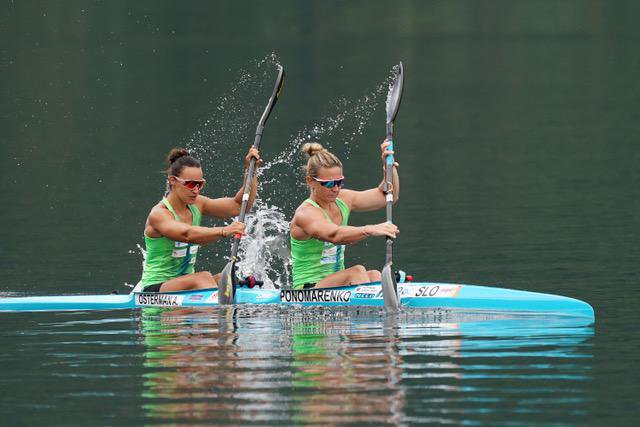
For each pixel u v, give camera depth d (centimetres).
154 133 10825
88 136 10656
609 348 3534
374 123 11894
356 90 14512
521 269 5206
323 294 4466
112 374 3291
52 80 13988
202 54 18462
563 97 13900
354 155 9619
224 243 6384
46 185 8256
